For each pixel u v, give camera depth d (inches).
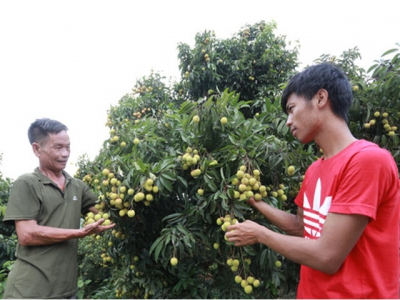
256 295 112.6
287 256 50.5
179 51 202.7
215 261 102.6
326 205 50.5
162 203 96.4
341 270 47.2
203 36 199.2
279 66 217.5
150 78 227.1
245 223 57.5
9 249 195.0
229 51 204.8
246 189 74.4
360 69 135.8
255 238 55.5
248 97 216.1
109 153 110.6
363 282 45.9
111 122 179.8
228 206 74.3
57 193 85.8
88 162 204.2
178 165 85.9
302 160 90.0
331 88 51.3
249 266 87.0
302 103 53.4
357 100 111.2
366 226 45.9
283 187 87.3
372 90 113.8
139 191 83.9
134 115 187.0
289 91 56.7
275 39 217.5
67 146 87.4
